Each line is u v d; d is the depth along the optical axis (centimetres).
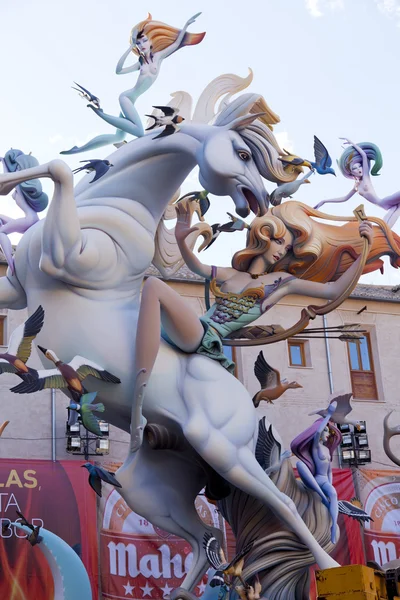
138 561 2328
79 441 2456
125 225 1009
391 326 2931
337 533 1055
